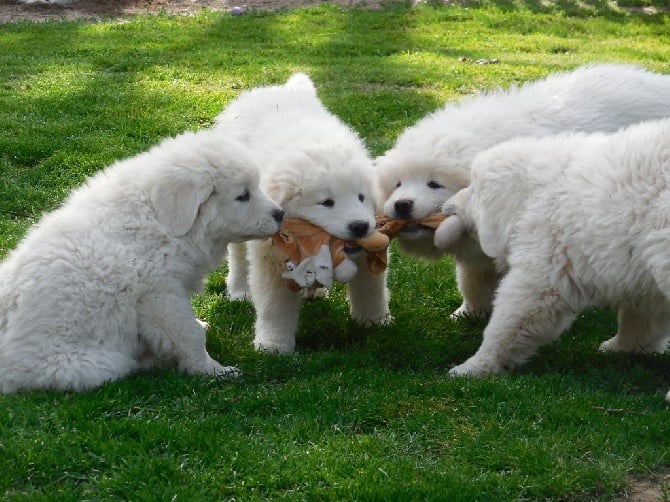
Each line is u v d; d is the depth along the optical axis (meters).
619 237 2.18
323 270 2.35
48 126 3.49
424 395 2.20
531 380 2.25
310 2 6.88
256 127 2.61
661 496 1.96
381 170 2.55
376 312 2.55
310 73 4.59
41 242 2.22
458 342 2.48
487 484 1.97
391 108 3.83
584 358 2.37
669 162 2.14
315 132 2.50
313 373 2.31
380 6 6.73
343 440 2.07
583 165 2.24
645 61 5.10
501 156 2.35
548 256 2.27
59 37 5.45
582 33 6.15
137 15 6.46
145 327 2.25
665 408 2.16
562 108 2.58
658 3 6.94
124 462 2.00
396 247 2.87
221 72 4.59
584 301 2.28
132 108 3.73
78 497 1.94
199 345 2.28
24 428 2.06
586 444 2.05
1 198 3.02
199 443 2.04
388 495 1.94
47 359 2.17
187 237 2.28
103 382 2.20
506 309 2.30
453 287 2.73
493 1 6.88
